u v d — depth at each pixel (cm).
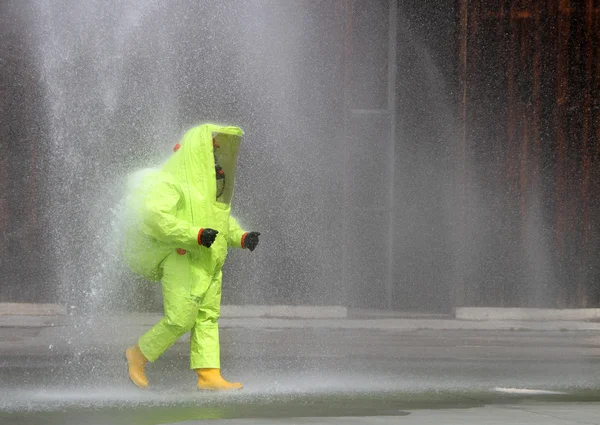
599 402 1828
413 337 3066
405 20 3619
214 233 1811
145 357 1903
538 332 3269
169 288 1872
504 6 3438
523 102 3456
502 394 1950
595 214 3503
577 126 3478
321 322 3250
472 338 3066
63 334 2931
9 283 3203
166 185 1852
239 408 1659
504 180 3466
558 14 3453
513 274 3469
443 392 1959
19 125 3212
